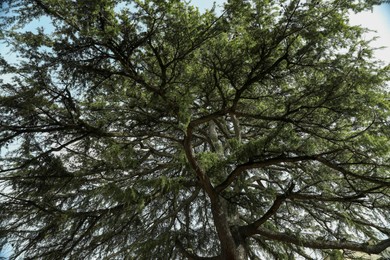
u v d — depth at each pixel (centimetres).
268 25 691
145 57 736
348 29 670
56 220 816
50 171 773
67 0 585
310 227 1077
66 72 666
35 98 658
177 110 760
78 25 615
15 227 828
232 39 750
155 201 1183
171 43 695
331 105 771
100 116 820
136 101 779
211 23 666
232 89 973
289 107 822
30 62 628
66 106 711
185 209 1311
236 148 895
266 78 809
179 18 637
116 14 606
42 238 838
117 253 911
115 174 958
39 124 727
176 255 1215
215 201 967
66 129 753
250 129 1412
